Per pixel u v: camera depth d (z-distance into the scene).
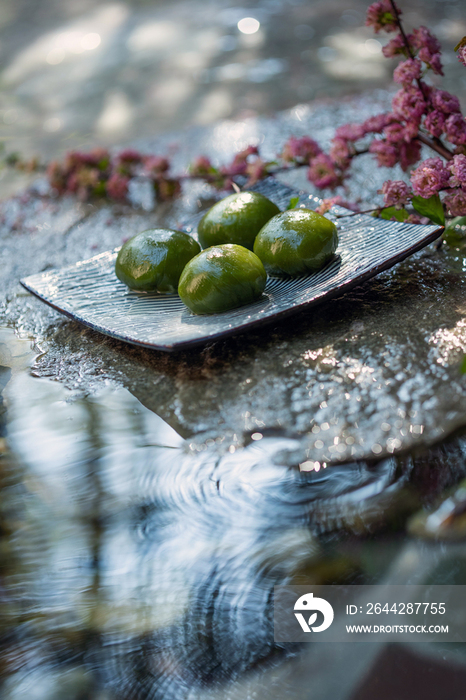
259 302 1.06
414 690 0.88
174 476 0.97
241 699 0.88
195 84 2.04
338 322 1.06
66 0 3.19
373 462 0.96
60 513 0.96
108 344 1.09
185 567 0.93
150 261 1.08
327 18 2.48
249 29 2.50
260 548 0.93
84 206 1.40
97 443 1.00
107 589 0.92
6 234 1.35
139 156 1.41
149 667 0.90
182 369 1.04
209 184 1.36
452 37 1.91
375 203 1.25
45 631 0.91
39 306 1.17
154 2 3.02
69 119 1.91
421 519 0.93
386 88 1.73
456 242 1.13
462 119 1.13
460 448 0.96
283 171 1.28
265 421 0.99
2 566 0.94
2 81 2.34
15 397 1.05
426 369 1.00
